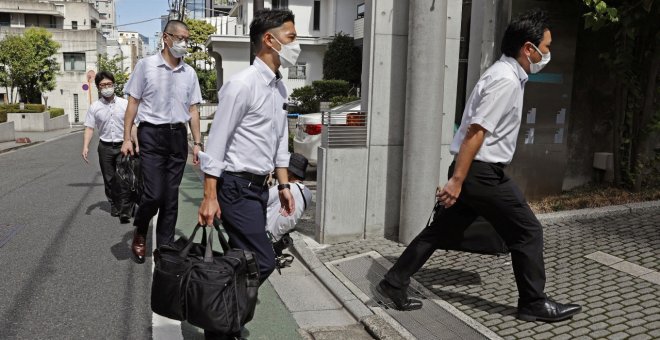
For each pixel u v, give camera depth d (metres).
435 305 3.81
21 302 4.04
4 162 13.17
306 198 4.64
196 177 10.33
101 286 4.41
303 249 5.10
